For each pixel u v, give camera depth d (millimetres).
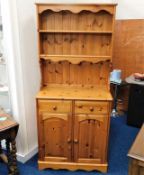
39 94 2232
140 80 3230
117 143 2934
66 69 2447
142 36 3535
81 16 2250
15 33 2131
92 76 2461
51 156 2373
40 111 2205
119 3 3691
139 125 3367
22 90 2320
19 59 2219
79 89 2416
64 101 2156
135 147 1359
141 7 3643
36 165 2463
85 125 2229
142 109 3268
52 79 2494
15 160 2172
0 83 2506
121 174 2344
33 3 2258
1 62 2318
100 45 2336
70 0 2637
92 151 2322
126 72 3812
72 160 2369
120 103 3922
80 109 2174
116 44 3744
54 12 2232
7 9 2033
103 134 2246
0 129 1927
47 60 2369
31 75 2408
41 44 2309
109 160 2574
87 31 2176
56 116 2211
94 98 2135
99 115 2184
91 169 2373
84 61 2299
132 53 3682
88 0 2900
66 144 2311
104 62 2383
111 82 3463
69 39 2336
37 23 2141
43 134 2287
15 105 2344
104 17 2230
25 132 2459
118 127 3402
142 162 1245
